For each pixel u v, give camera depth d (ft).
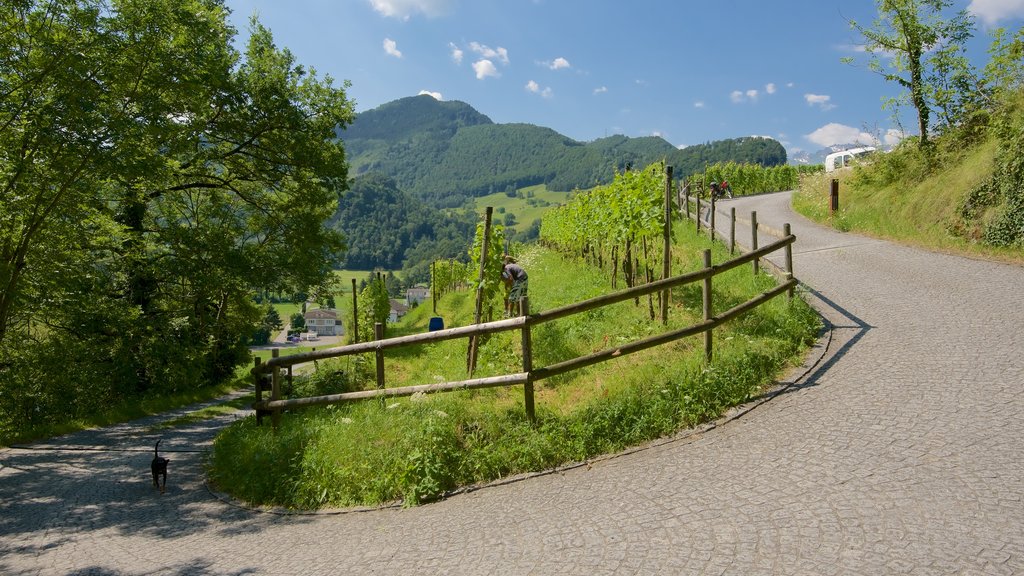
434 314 111.04
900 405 19.45
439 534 16.84
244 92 65.31
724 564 12.20
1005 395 19.03
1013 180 42.68
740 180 161.07
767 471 16.58
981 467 14.80
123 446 39.24
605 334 33.04
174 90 50.62
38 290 54.24
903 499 13.83
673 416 21.61
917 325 27.76
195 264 66.33
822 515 13.65
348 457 22.66
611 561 13.10
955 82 60.75
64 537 21.11
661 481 17.35
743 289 36.32
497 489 19.83
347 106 73.56
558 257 82.33
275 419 30.48
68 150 40.14
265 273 69.56
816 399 21.20
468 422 22.79
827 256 48.08
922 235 50.37
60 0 42.09
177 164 59.57
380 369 27.14
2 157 43.24
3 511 24.70
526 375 22.39
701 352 24.89
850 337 27.35
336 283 81.15
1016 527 12.13
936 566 11.14
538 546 14.62
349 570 15.30
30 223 47.78
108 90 45.39
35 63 41.63
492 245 45.65
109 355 65.41
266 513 22.48
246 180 74.23
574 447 21.06
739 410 21.45
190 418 54.95
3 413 56.08
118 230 59.36
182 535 20.59
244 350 104.73
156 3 45.93
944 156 57.16
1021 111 45.44
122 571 17.42
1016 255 40.06
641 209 36.60
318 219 75.97
